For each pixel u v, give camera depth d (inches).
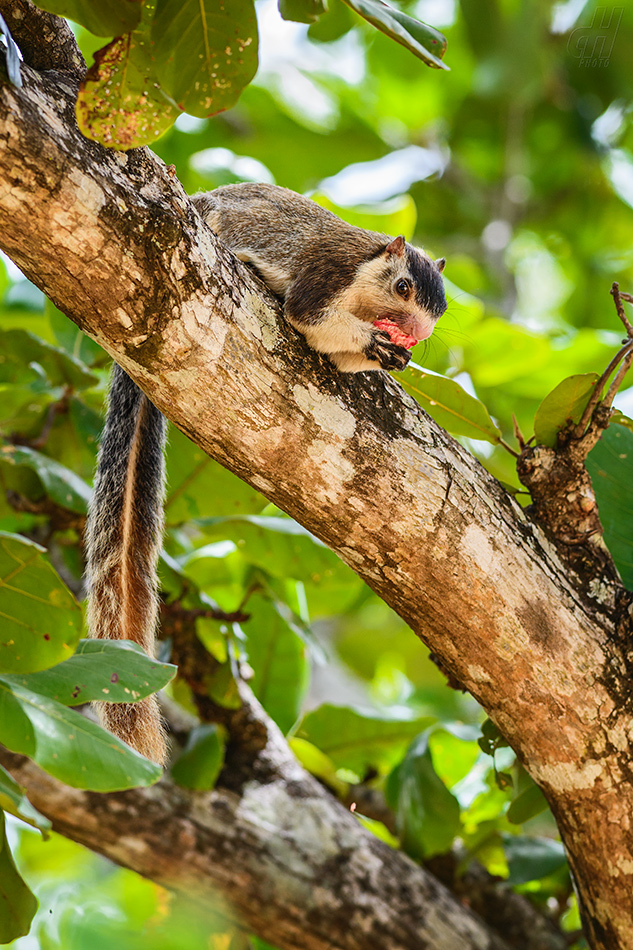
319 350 231.5
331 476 226.8
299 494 229.8
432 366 457.7
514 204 707.4
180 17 186.9
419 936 318.0
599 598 247.4
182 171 640.4
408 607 241.9
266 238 323.6
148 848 319.3
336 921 316.8
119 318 205.2
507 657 238.2
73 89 199.8
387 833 421.1
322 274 319.9
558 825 256.5
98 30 183.6
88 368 410.6
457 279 585.6
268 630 424.2
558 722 239.3
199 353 212.2
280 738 365.4
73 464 419.5
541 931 362.6
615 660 241.1
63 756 205.5
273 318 225.9
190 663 359.9
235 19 187.0
